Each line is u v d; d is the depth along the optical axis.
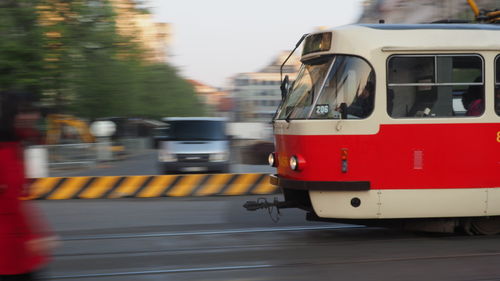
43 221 11.74
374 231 10.35
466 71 9.20
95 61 35.91
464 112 9.17
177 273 7.48
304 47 9.97
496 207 9.23
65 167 27.64
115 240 9.72
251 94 178.00
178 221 11.65
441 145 9.05
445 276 7.18
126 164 31.95
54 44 30.03
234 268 7.70
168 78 64.56
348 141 8.91
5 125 5.94
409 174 8.99
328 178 8.98
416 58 9.07
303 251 8.70
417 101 9.05
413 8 44.25
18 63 28.80
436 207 9.06
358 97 8.96
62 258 8.41
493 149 9.20
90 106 37.19
